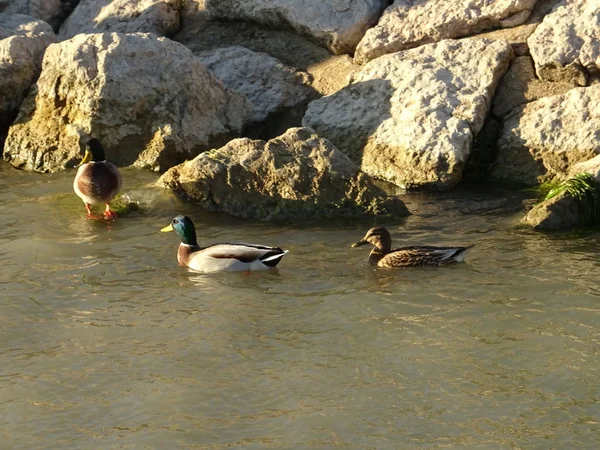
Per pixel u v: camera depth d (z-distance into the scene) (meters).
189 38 19.14
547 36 15.96
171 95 16.45
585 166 14.22
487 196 14.80
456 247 12.35
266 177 14.45
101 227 13.87
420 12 17.06
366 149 15.82
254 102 17.42
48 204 14.83
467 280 11.78
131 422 8.83
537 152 15.16
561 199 13.57
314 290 11.66
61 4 20.66
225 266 12.24
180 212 14.45
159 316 10.99
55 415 8.98
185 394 9.27
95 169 14.02
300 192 14.30
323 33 17.61
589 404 8.96
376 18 17.73
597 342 10.08
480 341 10.20
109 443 8.50
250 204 14.39
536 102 15.55
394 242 13.16
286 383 9.46
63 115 16.59
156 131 16.27
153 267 12.48
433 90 15.70
